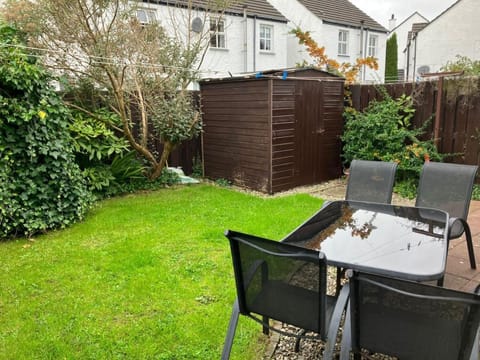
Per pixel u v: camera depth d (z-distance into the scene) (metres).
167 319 2.54
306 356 2.23
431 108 6.14
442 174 3.38
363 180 3.76
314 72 6.28
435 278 1.83
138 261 3.40
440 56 16.58
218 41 11.84
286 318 1.89
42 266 3.32
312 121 6.36
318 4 15.42
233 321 2.02
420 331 1.50
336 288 2.75
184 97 6.17
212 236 4.00
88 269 3.26
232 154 6.52
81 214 4.54
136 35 5.65
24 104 4.03
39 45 5.28
